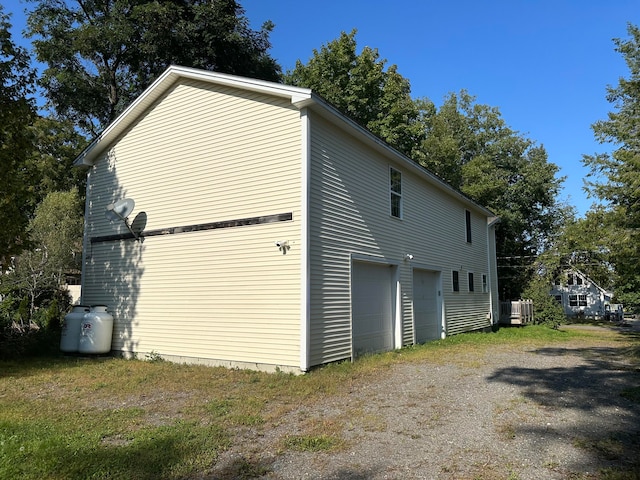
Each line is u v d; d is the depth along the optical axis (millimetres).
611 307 40719
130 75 23906
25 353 11820
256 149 9781
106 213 12156
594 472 4078
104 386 7973
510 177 33531
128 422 5770
